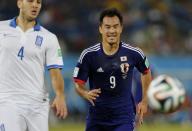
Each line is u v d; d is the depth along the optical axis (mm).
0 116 22781
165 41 74062
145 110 25906
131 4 78062
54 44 23500
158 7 78375
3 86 22859
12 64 22875
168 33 75500
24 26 23391
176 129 55438
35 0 23188
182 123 62062
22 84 22891
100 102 25297
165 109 31000
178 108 31234
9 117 22656
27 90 22922
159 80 31438
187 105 62281
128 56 25094
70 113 60625
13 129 22656
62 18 74625
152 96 30969
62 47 70312
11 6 71625
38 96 23094
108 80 25078
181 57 64938
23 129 23078
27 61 22922
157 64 64188
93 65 25141
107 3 77625
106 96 25266
